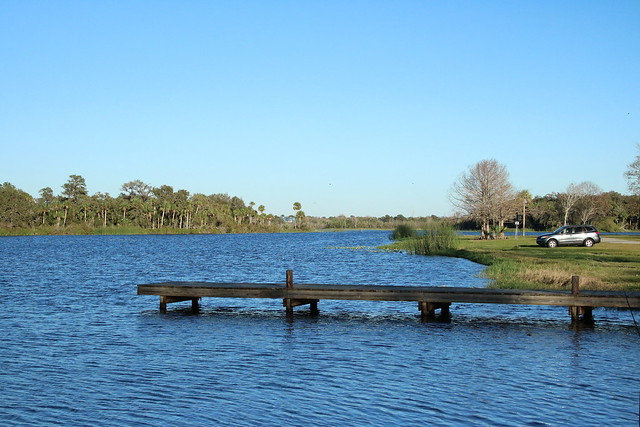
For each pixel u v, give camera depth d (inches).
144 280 1488.7
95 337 733.3
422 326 804.0
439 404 464.8
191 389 506.3
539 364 587.5
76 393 496.7
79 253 2839.6
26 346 679.1
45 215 5940.0
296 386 513.0
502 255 1748.3
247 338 725.3
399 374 550.6
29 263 2129.7
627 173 2947.8
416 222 3506.4
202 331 772.6
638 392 493.4
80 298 1112.2
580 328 778.8
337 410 451.5
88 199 6678.2
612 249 1814.7
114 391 501.7
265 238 5354.3
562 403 466.0
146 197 7249.0
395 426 418.6
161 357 623.2
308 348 665.6
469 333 749.9
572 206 4901.6
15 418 438.0
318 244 3831.2
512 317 871.1
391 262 1950.1
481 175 3127.5
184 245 3823.8
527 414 441.7
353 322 840.9
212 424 423.8
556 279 1071.6
